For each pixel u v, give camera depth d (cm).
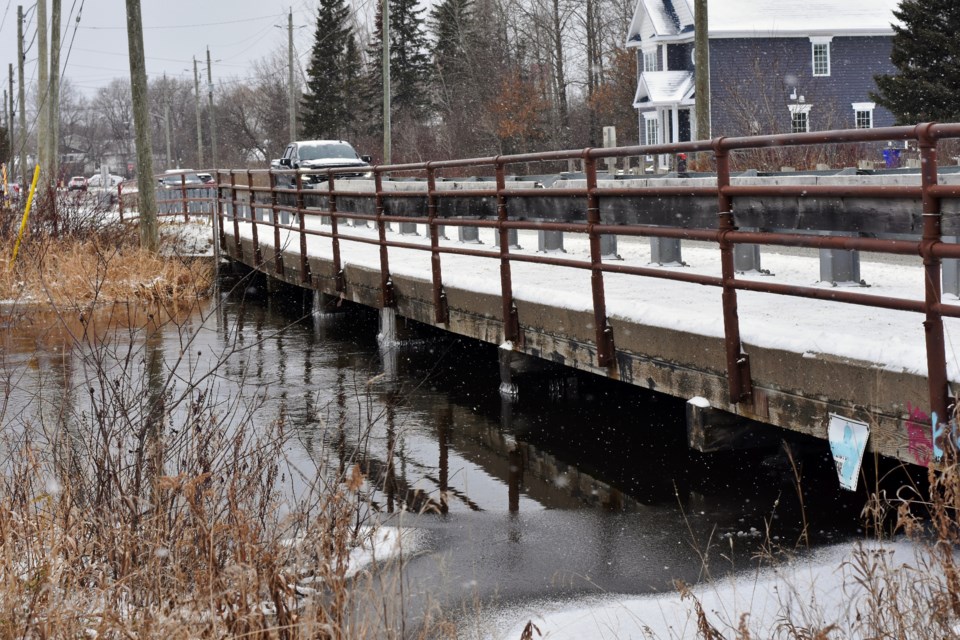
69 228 2270
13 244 2091
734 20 5106
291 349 1378
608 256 1274
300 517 518
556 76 6488
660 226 757
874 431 577
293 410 1003
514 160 923
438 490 745
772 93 5006
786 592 504
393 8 7381
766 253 1360
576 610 516
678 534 627
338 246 1475
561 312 902
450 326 1135
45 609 446
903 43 3838
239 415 945
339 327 1584
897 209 564
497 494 733
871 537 585
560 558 596
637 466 781
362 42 7931
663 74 5259
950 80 3766
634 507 687
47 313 1673
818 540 592
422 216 1207
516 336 984
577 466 794
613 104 6222
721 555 584
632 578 558
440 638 473
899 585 436
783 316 745
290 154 3609
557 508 695
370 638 441
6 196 2392
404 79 7350
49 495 560
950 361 538
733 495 692
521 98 5931
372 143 6738
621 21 6862
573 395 1041
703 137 2289
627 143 6134
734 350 674
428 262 1375
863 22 5150
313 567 489
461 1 6800
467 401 1029
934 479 452
